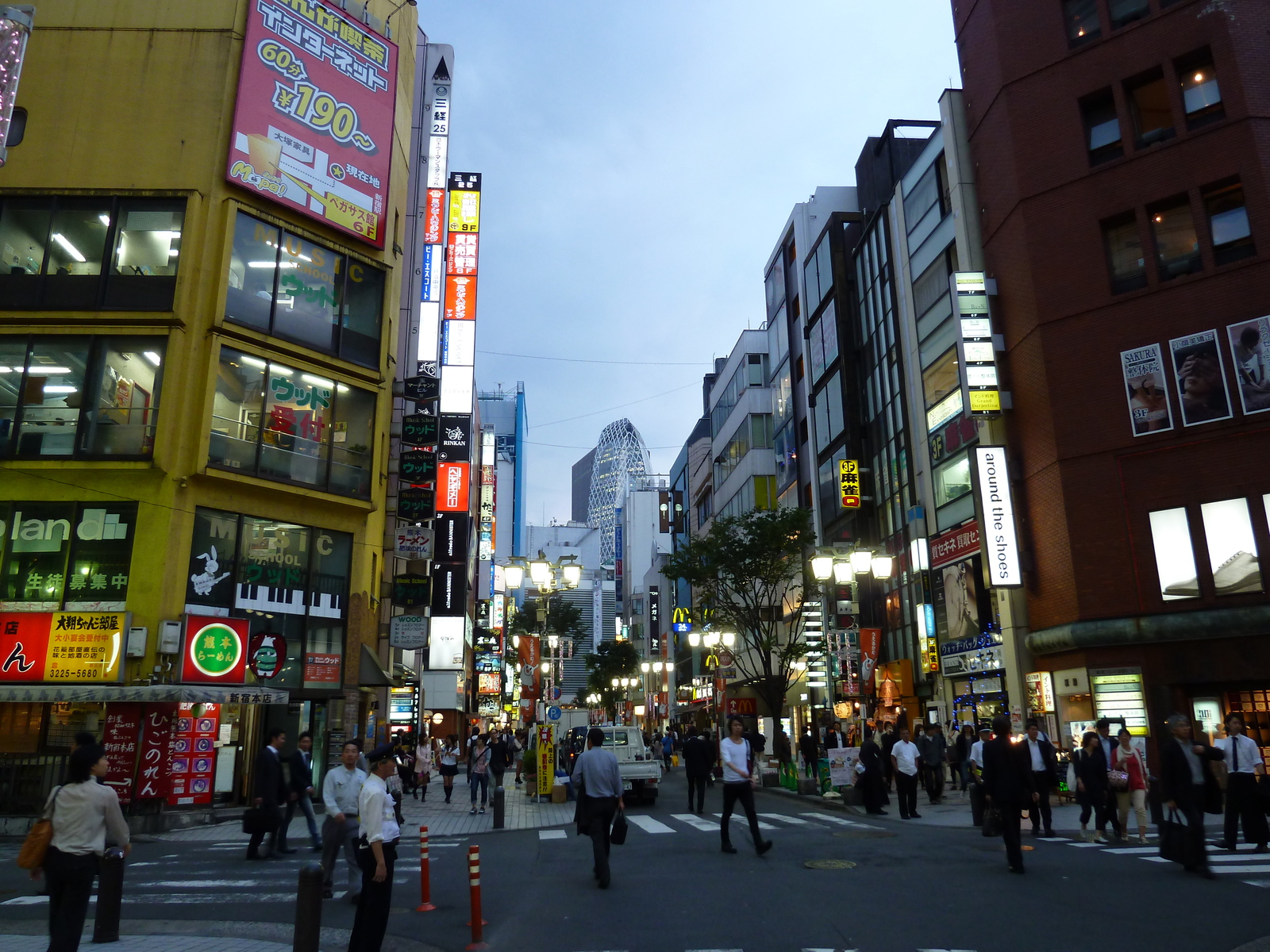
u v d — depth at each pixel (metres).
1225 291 21.69
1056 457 23.70
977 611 27.20
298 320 24.38
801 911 9.01
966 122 28.59
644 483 143.75
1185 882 10.05
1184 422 21.88
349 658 24.42
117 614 20.00
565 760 27.86
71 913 6.92
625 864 12.48
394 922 9.15
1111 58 24.34
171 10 24.12
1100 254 23.81
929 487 31.27
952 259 30.11
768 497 52.25
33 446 21.09
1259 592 20.39
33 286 21.91
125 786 19.14
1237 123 22.03
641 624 105.50
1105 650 22.23
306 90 25.44
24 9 12.64
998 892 9.73
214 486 22.05
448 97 35.25
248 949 8.06
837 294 40.97
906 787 17.89
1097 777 13.68
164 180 22.94
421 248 34.88
